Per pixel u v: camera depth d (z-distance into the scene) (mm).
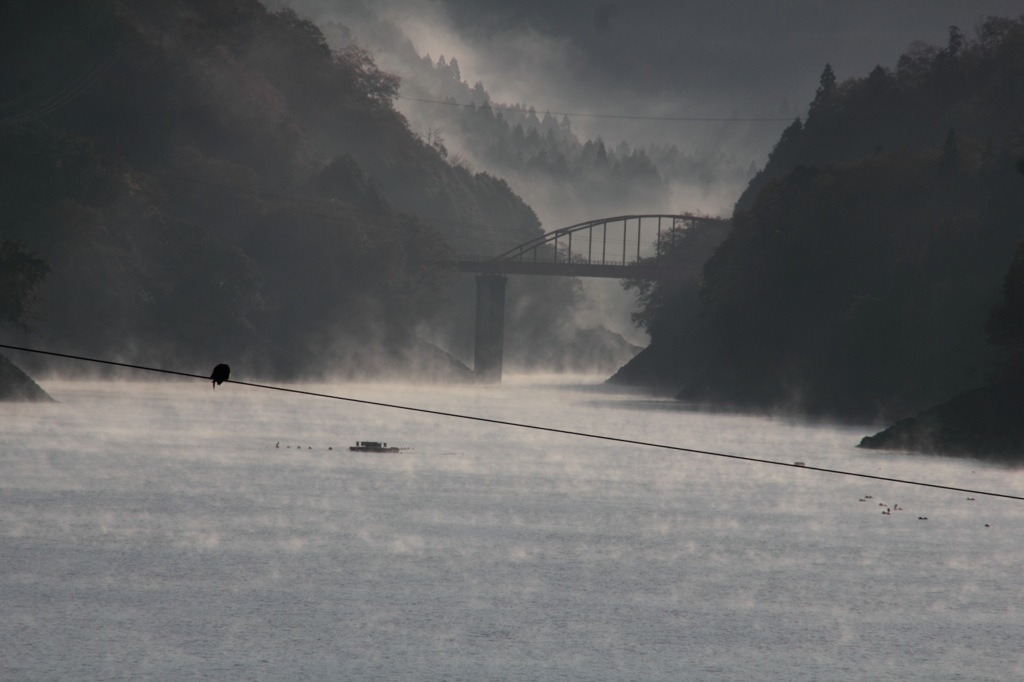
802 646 173625
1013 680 159250
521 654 167125
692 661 165500
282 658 163000
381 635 175000
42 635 171625
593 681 156000
